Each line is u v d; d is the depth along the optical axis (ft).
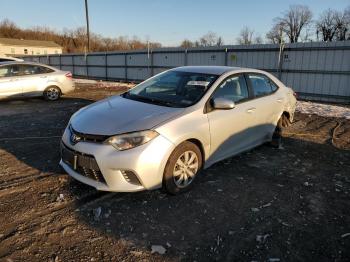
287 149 19.52
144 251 9.41
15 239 9.73
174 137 11.99
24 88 36.11
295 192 13.56
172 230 10.48
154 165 11.53
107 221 10.85
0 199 12.10
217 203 12.34
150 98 14.64
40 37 304.91
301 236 10.43
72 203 11.96
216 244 9.86
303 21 185.68
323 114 33.12
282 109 19.06
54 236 9.95
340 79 45.55
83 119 12.89
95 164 11.44
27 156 16.89
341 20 180.14
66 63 102.27
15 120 26.22
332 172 15.99
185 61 65.77
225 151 14.98
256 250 9.65
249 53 54.85
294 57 49.60
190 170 13.12
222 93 14.73
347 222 11.36
